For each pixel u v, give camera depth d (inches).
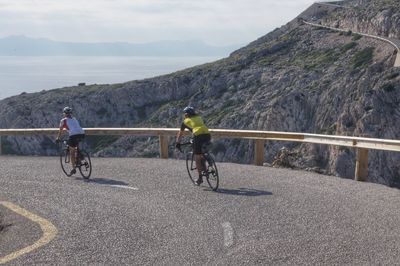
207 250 306.7
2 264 289.4
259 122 3654.0
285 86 4119.1
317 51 4739.2
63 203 439.5
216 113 4471.0
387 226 352.8
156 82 5959.6
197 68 5905.5
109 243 323.3
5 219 390.3
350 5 6161.4
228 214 393.1
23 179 565.9
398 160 2377.0
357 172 548.4
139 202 439.2
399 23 4173.2
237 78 4877.0
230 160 3442.4
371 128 2640.3
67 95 6097.4
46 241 329.7
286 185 506.6
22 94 6407.5
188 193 474.9
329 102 3198.8
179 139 515.5
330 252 299.9
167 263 285.3
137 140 4503.0
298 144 2898.6
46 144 5002.5
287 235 335.6
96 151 4675.2
